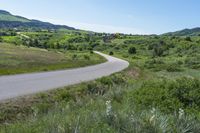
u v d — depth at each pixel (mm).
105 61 72500
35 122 8016
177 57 115062
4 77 24531
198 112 9742
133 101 11039
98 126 6789
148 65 74688
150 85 12016
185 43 160625
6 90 17500
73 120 7035
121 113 7598
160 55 137625
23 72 29828
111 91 14273
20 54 80500
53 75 29453
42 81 23484
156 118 7195
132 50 155750
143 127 6738
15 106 13508
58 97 16953
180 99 10742
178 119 7789
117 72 37250
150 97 10648
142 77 41219
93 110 9430
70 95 17844
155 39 193000
